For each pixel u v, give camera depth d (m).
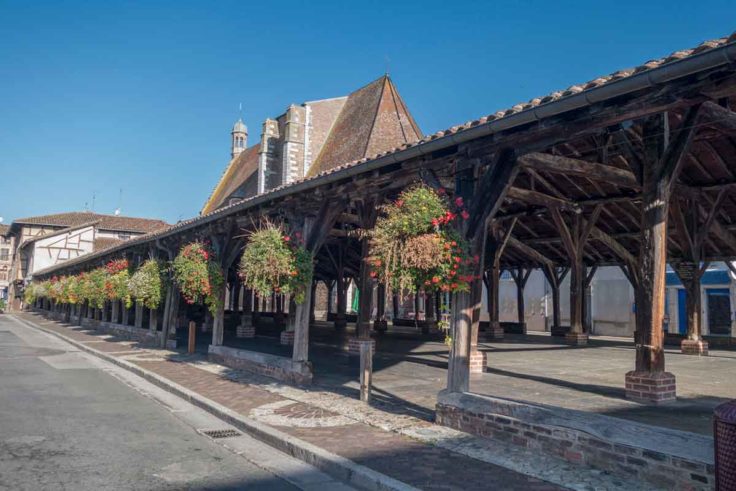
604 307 24.86
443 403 6.10
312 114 28.98
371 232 5.96
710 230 13.12
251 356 10.36
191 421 6.82
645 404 6.62
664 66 3.86
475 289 6.15
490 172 5.81
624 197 11.61
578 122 4.84
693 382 8.59
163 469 4.80
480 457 4.90
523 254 21.03
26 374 10.42
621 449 4.33
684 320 22.06
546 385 8.20
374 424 6.20
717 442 3.17
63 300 26.39
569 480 4.26
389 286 5.80
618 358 12.41
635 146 8.45
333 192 8.04
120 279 17.08
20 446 5.34
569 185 12.02
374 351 13.82
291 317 15.40
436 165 6.36
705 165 10.02
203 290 11.58
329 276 27.22
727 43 3.54
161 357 13.08
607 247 17.95
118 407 7.51
